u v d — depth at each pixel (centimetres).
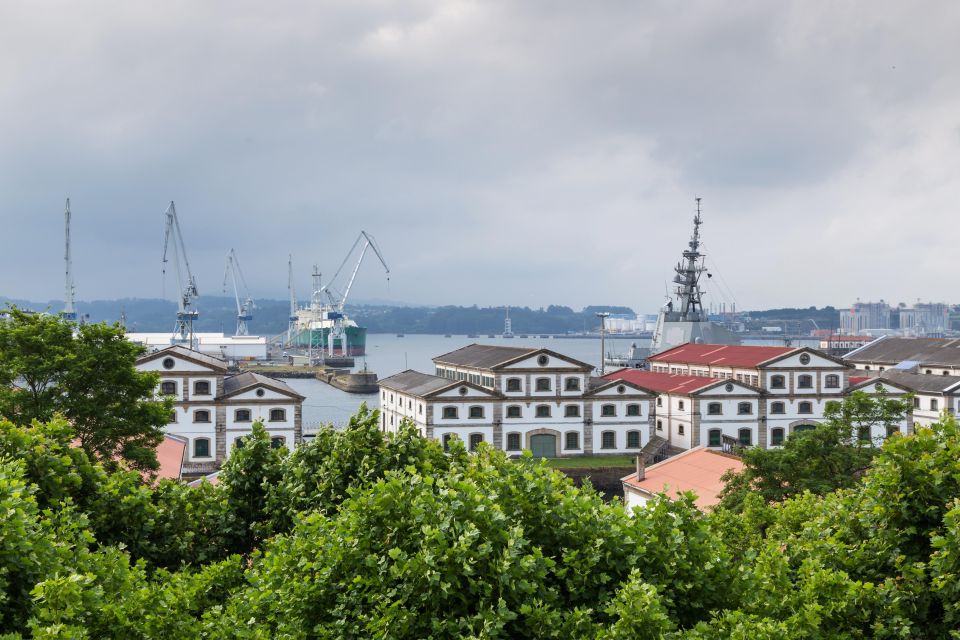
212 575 2717
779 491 5131
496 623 2045
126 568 2366
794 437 5428
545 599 2192
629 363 17150
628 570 2323
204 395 9425
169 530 3175
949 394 10112
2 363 5075
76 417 5194
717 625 2209
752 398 10425
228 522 3381
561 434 10212
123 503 3053
